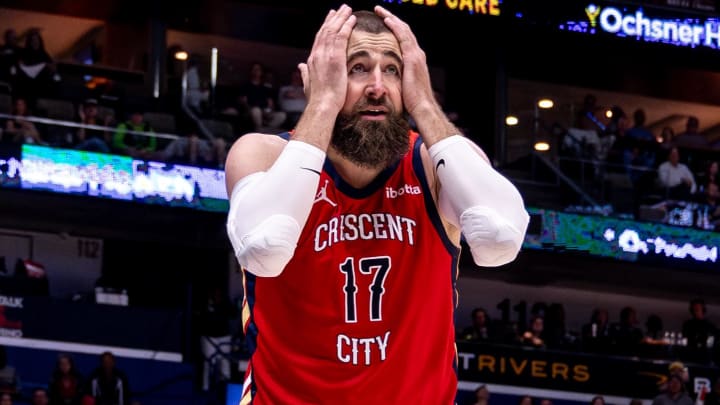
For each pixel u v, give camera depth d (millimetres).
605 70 37500
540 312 29109
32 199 26203
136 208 26953
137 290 26828
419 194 5168
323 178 5137
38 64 28203
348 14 5230
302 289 5070
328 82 5039
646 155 32219
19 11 34000
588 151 31562
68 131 26781
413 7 31234
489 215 4914
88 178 26188
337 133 5082
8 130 25938
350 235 5082
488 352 25688
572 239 29406
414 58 5156
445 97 35000
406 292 5078
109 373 22484
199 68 32375
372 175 5156
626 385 26609
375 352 5047
